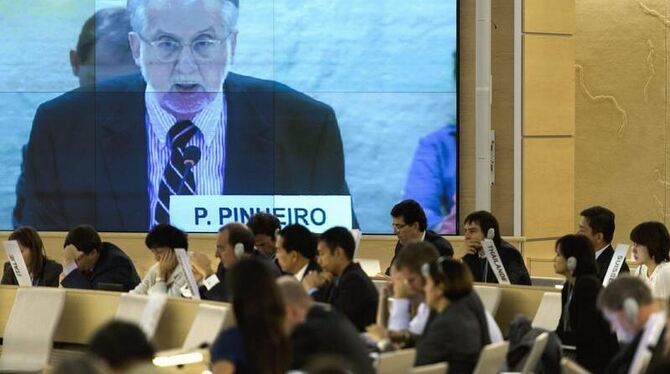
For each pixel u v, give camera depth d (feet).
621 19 110.63
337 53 99.04
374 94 98.94
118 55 100.73
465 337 52.19
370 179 99.14
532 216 101.45
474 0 98.27
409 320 58.49
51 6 100.83
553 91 102.58
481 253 76.23
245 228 70.90
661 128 110.22
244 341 42.68
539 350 52.24
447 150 98.58
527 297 69.36
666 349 42.83
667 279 69.26
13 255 76.43
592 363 61.67
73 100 101.14
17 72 101.30
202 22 99.81
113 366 35.53
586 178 111.14
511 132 100.99
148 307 66.18
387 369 47.24
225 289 70.64
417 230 77.77
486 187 98.27
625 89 110.63
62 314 73.61
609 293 48.34
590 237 71.97
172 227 75.00
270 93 99.66
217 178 100.07
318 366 32.86
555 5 102.68
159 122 100.48
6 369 71.72
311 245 65.57
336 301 61.00
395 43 98.58
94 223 101.24
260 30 99.45
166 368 61.93
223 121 99.91
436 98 98.58
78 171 101.30
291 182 99.66
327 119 99.25
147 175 100.73
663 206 110.32
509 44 101.09
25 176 101.65
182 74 100.07
